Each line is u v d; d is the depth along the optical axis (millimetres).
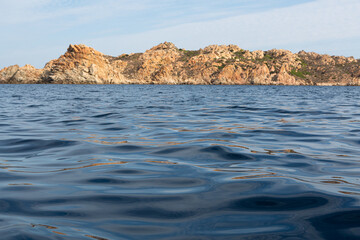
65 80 158875
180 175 5891
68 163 6855
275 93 58281
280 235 3447
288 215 4004
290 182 5398
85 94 49781
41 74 164875
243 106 24188
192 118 15820
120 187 5172
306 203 4398
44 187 5168
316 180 5543
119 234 3449
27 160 7156
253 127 12547
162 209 4203
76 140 9609
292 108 22422
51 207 4270
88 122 14188
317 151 8086
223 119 15430
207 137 10148
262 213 4070
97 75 165500
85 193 4855
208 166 6574
